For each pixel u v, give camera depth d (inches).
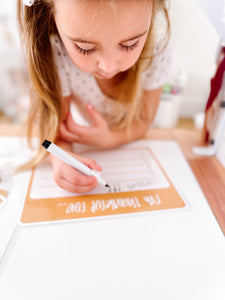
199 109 36.6
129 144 18.6
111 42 10.1
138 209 12.7
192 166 16.1
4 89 36.9
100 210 12.6
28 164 16.0
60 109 16.5
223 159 16.1
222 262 10.2
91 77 17.7
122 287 9.2
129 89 17.9
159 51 16.4
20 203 13.0
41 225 11.8
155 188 14.1
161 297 8.8
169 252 10.5
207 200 13.3
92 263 10.0
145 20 10.1
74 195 13.6
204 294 9.0
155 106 20.1
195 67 34.0
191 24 30.8
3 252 10.5
